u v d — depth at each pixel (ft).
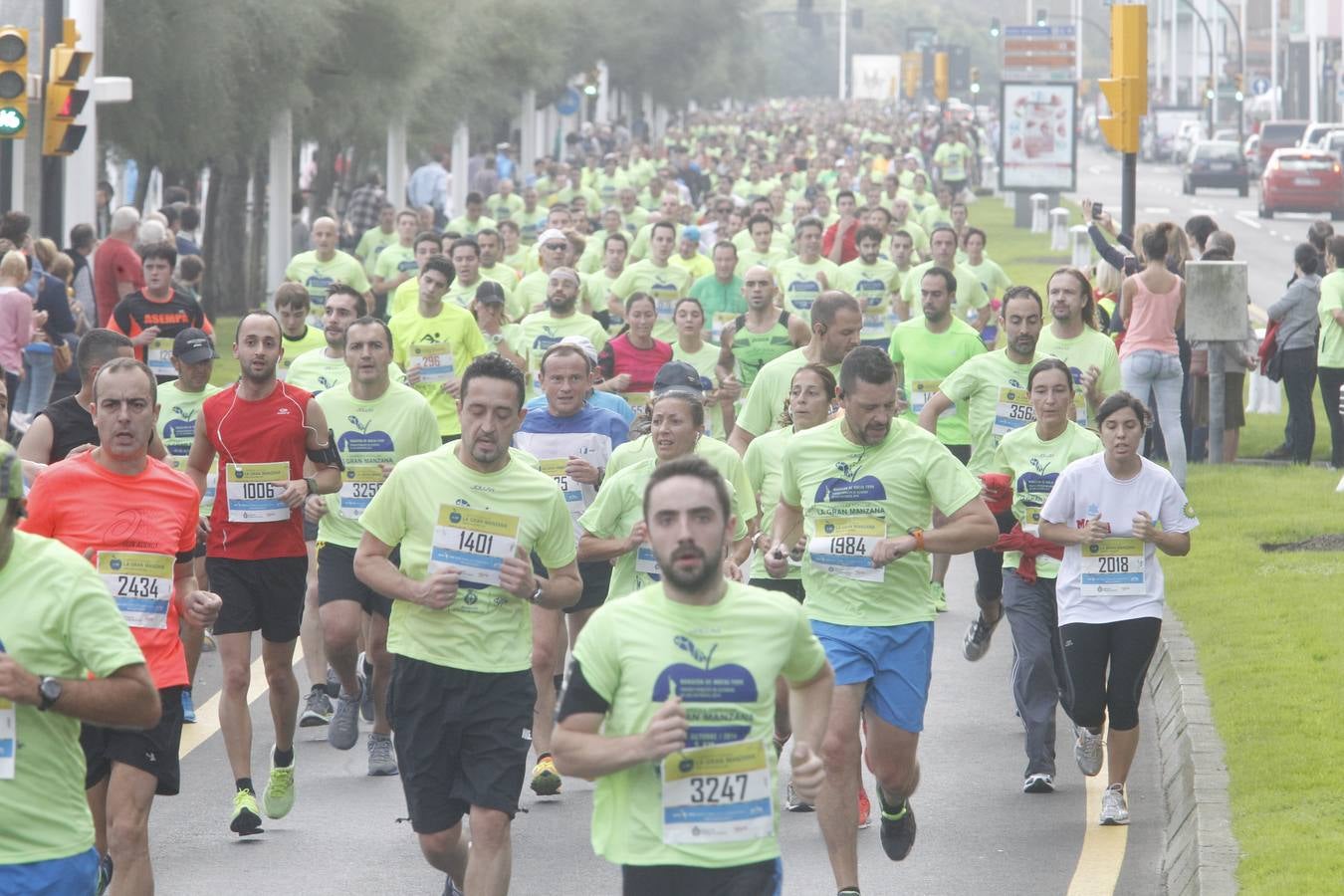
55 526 66.69
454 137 464.65
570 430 95.86
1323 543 134.41
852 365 72.79
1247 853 69.92
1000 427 107.86
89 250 185.47
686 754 49.21
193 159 265.95
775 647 50.01
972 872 76.33
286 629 83.97
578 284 139.13
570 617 96.89
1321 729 86.28
